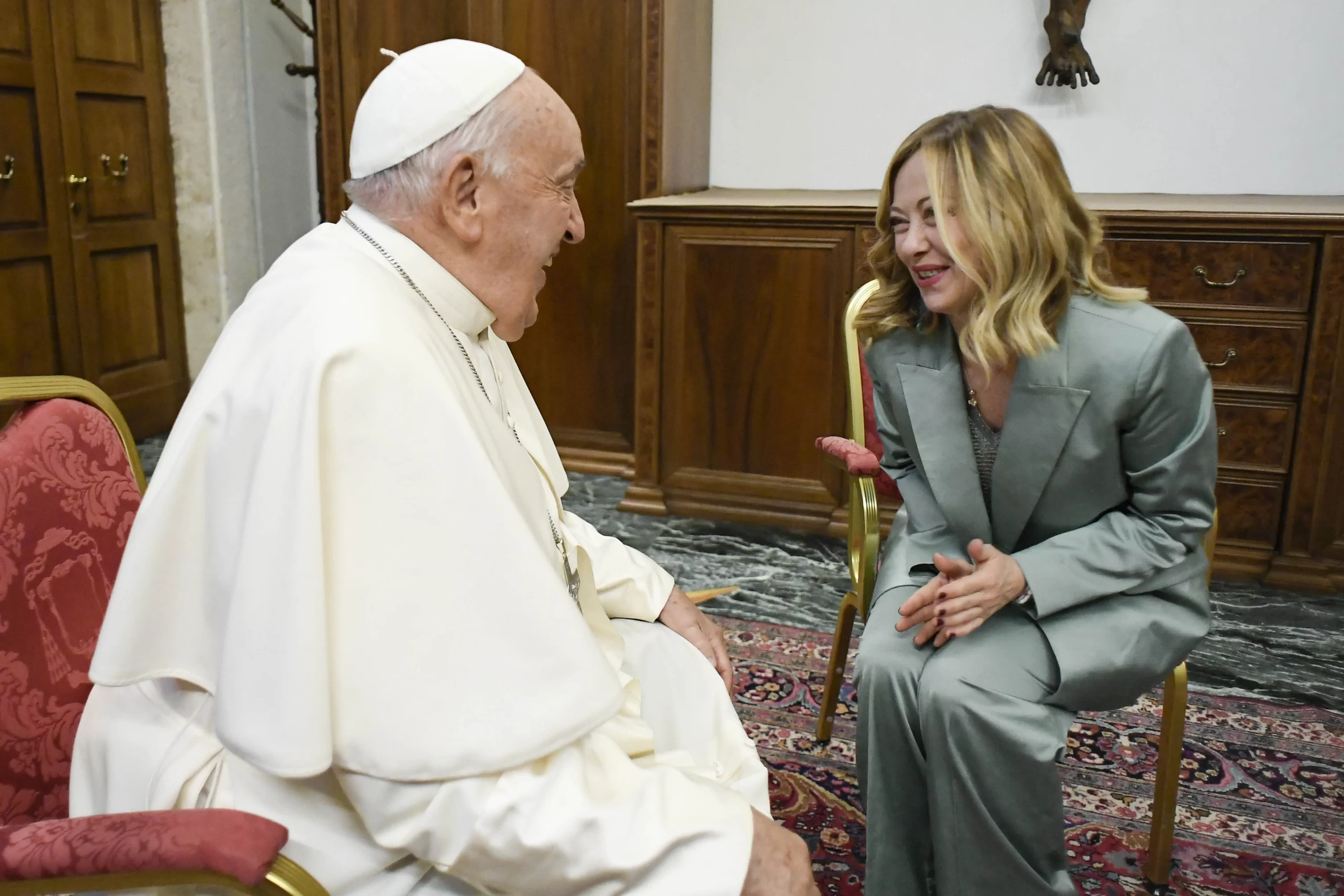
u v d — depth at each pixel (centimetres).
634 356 416
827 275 356
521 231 126
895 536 198
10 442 117
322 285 115
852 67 400
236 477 108
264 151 501
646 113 367
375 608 105
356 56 393
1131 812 219
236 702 101
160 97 464
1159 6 366
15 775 112
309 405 104
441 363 115
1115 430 157
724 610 316
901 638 165
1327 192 368
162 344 481
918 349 175
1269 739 248
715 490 387
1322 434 323
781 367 369
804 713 257
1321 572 333
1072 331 156
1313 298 315
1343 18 354
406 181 122
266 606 101
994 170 147
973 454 171
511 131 121
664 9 355
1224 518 341
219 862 88
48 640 116
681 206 360
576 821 99
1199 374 156
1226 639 302
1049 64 369
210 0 457
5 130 391
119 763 112
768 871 100
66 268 422
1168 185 379
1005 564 156
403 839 104
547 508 135
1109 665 156
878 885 164
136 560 109
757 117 414
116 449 130
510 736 103
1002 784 151
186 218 480
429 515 107
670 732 140
